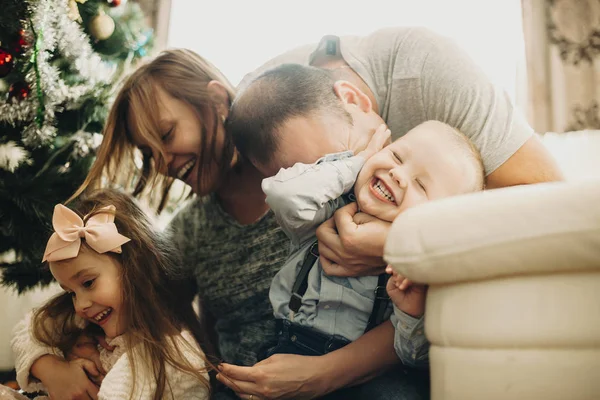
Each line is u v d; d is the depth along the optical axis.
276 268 1.23
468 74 1.15
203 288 1.33
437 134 1.04
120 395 1.01
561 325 0.58
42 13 1.50
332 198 1.05
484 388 0.62
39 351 1.12
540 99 2.84
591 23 2.85
